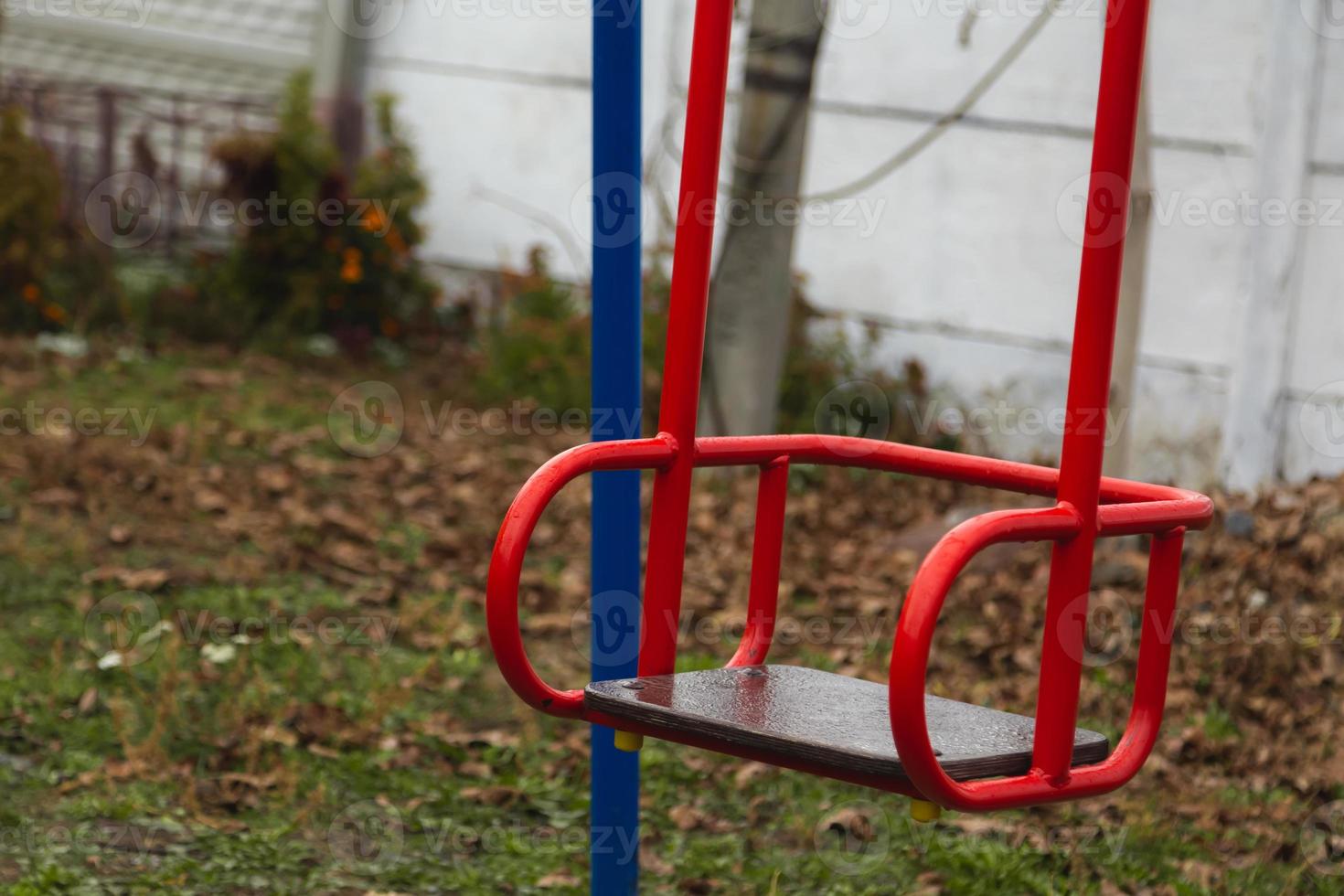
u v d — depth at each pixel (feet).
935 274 32.96
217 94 42.34
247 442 25.73
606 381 9.59
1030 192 31.91
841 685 7.64
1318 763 15.03
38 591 17.75
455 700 15.83
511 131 38.47
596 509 9.69
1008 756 6.43
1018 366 32.09
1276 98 28.84
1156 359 30.35
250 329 35.01
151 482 22.56
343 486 24.21
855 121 33.60
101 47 43.16
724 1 7.70
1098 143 6.32
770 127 25.58
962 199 32.63
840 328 33.40
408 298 37.04
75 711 14.35
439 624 17.90
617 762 10.05
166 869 11.20
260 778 13.21
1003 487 7.69
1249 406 29.19
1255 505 22.36
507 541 6.95
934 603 5.77
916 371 32.24
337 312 35.86
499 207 38.68
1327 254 28.78
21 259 32.35
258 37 42.37
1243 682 16.97
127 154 41.34
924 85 32.83
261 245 35.17
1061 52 31.42
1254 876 12.18
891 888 11.97
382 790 13.33
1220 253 29.63
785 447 8.25
